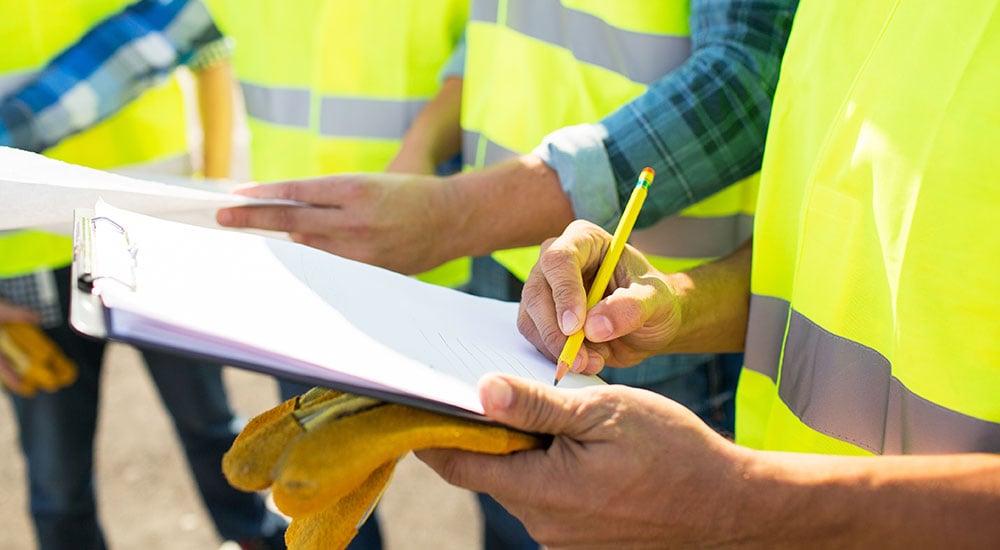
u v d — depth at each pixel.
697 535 0.73
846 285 0.89
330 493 0.66
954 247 0.76
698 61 1.19
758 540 0.72
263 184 1.18
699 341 1.09
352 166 1.80
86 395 2.04
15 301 1.89
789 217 1.01
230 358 0.63
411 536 2.37
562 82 1.38
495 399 0.69
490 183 1.20
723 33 1.19
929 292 0.77
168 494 2.55
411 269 1.21
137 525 2.44
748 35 1.17
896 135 0.82
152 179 1.34
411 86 1.75
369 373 0.68
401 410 0.71
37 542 2.13
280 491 0.65
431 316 0.90
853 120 0.88
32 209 0.91
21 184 0.89
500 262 1.64
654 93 1.19
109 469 2.63
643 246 1.36
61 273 1.92
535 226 1.21
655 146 1.17
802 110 0.98
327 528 0.74
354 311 0.81
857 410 0.90
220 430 2.18
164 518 2.47
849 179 0.88
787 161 1.01
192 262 0.78
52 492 2.05
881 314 0.86
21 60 1.80
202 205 1.07
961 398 0.77
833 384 0.91
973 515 0.68
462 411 0.70
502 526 1.83
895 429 0.84
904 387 0.81
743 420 1.13
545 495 0.72
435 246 1.20
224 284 0.75
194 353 0.63
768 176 1.03
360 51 1.73
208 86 2.11
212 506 2.24
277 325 0.70
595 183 1.18
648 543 0.74
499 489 0.74
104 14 1.88
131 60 1.85
